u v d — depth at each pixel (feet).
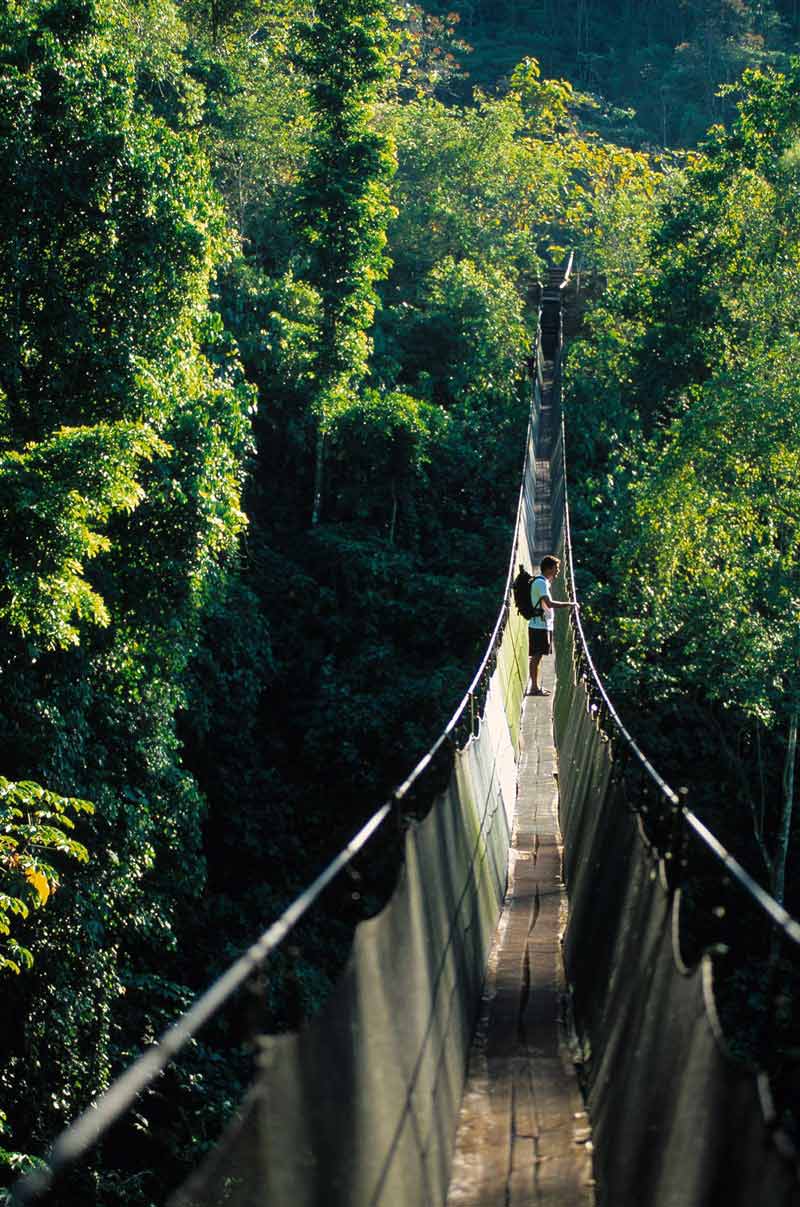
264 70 135.13
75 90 50.93
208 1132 46.60
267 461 109.50
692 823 11.14
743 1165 7.21
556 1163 14.60
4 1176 30.96
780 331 100.68
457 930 17.44
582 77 301.63
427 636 96.37
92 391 50.62
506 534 106.52
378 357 126.93
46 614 40.06
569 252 182.39
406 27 240.94
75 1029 41.47
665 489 80.02
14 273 49.14
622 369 123.34
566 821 30.86
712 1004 8.73
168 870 55.26
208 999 6.14
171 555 49.03
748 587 75.15
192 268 52.29
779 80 118.32
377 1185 9.73
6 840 33.86
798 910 76.69
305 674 91.86
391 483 107.04
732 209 117.91
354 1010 9.58
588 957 18.28
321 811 82.94
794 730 71.41
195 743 77.20
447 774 19.27
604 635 86.84
